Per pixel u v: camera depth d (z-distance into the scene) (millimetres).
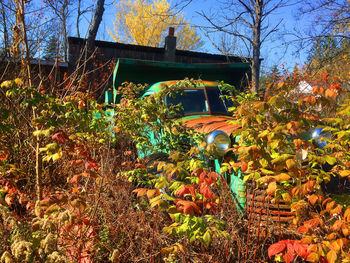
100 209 3174
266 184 2311
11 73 4344
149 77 6594
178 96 5172
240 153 2412
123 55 11898
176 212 2193
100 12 11570
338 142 2617
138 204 3236
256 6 10258
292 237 3105
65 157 3941
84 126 3197
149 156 4367
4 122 3158
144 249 2828
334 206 2139
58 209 2182
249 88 6758
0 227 2195
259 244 2953
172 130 3986
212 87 5469
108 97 6988
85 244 2617
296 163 2096
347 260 1844
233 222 3020
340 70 11109
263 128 2580
